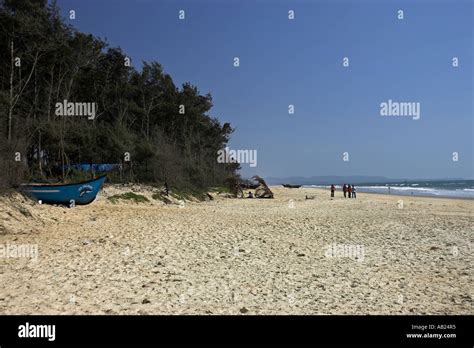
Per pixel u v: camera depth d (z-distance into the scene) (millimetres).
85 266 11039
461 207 35688
